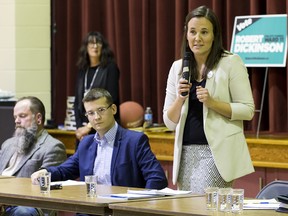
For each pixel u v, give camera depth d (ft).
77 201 15.01
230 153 17.06
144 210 13.74
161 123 28.53
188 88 16.92
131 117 27.58
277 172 23.22
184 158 17.38
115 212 14.26
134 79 29.50
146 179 17.49
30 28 31.30
